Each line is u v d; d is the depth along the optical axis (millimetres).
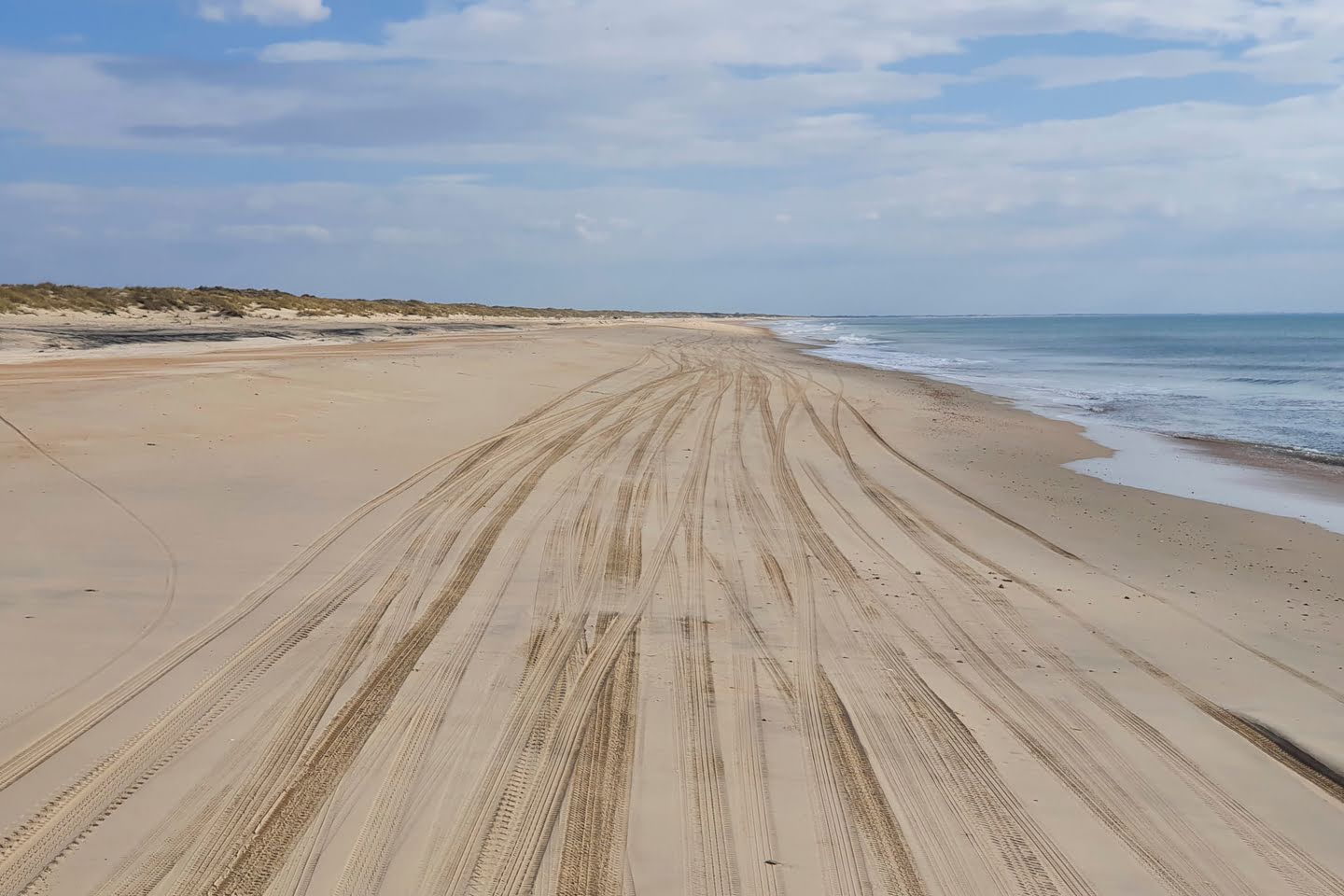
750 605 8414
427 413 17453
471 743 5504
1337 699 6891
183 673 6113
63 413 13859
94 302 39844
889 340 79250
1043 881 4504
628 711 6086
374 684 6207
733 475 14352
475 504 11328
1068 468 16875
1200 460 18219
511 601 8078
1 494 9984
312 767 5086
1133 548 11328
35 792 4617
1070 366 45812
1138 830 5016
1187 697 6820
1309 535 12328
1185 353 59281
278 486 11273
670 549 10078
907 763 5605
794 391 26672
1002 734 6082
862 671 7023
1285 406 27875
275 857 4258
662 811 4898
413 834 4527
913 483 14586
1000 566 10211
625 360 33344
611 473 13789
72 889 3926
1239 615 8867
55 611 6934
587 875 4297
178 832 4395
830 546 10609
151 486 10734
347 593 7930
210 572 8109
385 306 65688
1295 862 4785
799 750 5688
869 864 4547
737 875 4387
